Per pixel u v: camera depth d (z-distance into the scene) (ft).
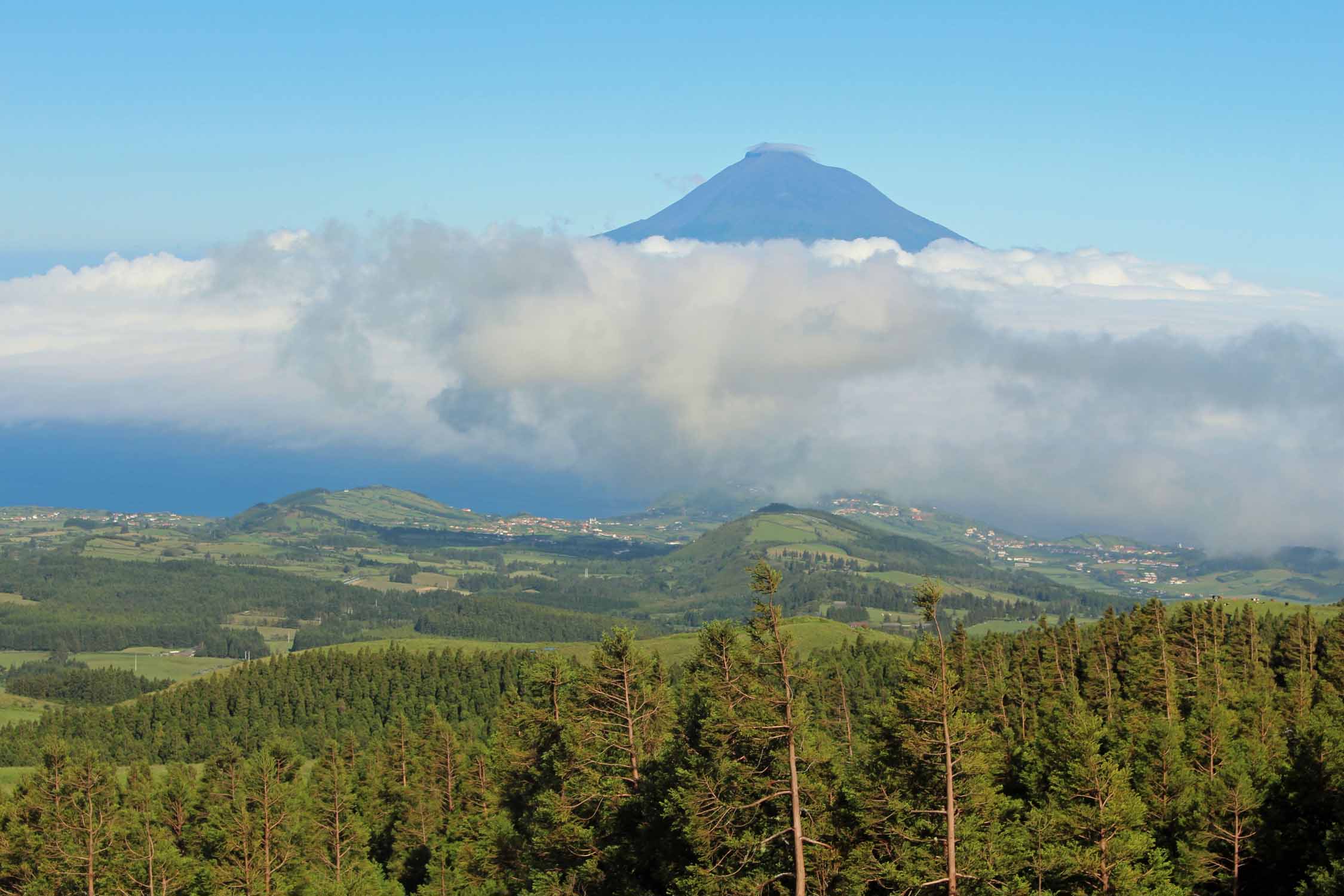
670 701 219.82
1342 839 202.28
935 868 163.63
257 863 291.17
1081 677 461.37
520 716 244.63
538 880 209.67
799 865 162.81
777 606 164.04
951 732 164.76
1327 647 441.27
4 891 334.03
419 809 383.86
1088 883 187.62
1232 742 269.85
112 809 321.93
